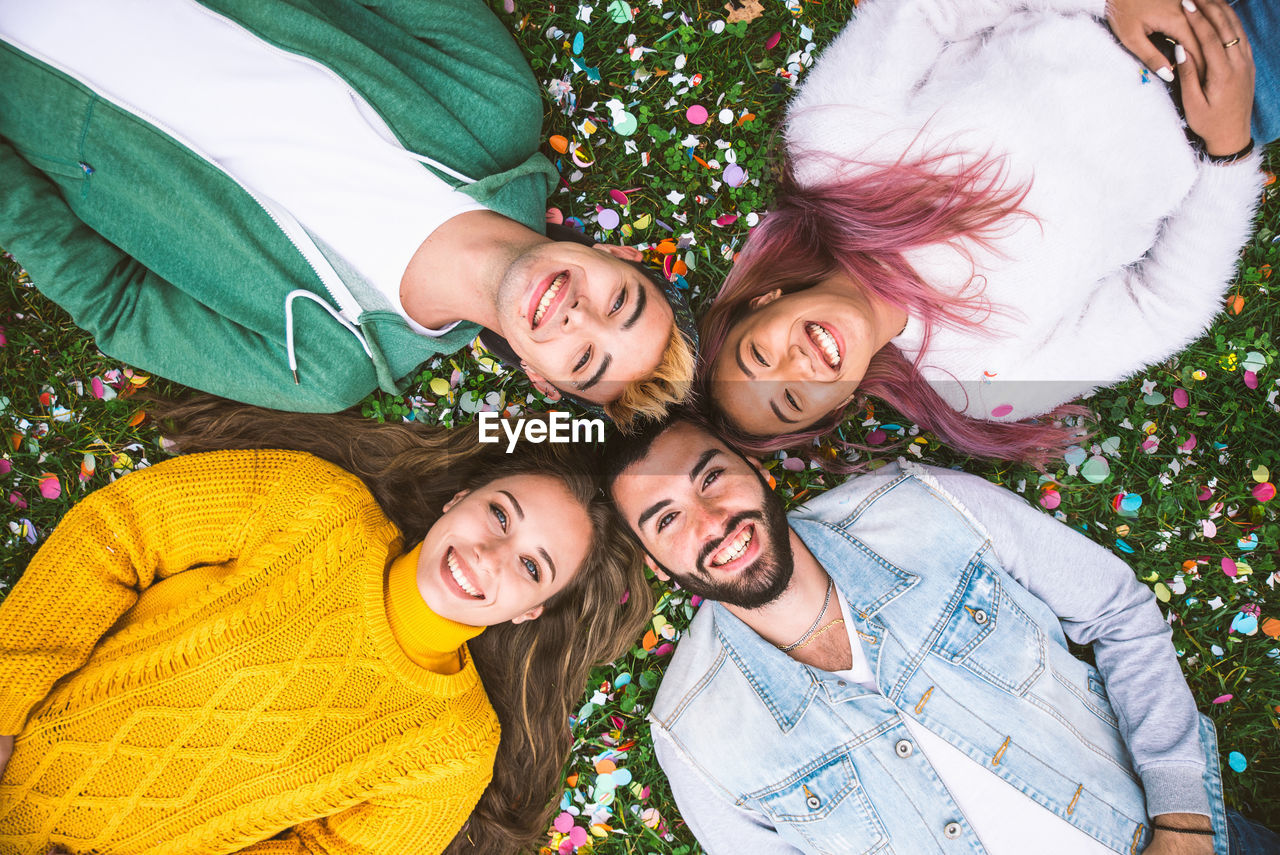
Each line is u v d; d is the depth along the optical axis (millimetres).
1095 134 2021
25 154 1820
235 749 1760
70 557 1793
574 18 2287
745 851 2062
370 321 1981
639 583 2221
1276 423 2318
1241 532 2344
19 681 1688
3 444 2125
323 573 1884
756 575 1922
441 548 1894
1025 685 1994
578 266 1814
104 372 2174
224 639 1777
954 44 2145
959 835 1897
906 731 1952
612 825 2340
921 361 2236
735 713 2033
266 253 1887
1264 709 2322
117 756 1726
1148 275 2197
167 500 1872
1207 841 1870
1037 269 2076
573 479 1991
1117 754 2031
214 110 1851
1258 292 2309
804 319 2002
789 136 2256
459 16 2006
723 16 2311
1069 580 2076
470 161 1971
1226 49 1939
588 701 2354
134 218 1865
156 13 1825
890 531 2080
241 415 2201
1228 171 2061
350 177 1903
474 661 2236
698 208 2367
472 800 1971
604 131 2334
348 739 1817
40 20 1761
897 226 2102
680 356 1922
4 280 2115
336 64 1860
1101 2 2008
